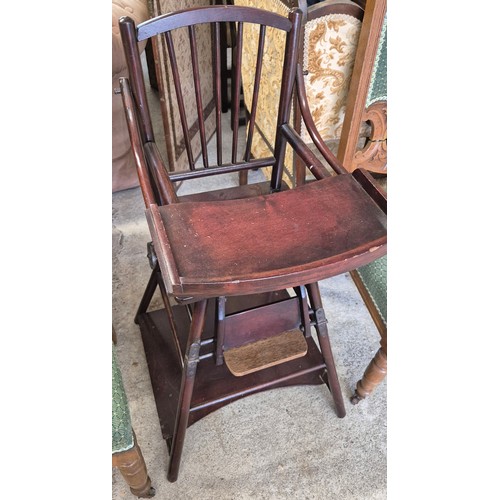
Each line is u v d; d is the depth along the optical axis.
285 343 0.78
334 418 1.04
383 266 0.90
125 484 0.93
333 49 1.09
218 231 0.60
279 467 0.96
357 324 1.24
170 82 1.43
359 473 0.95
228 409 1.05
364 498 0.92
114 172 1.57
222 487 0.93
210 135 1.91
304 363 1.00
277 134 0.89
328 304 1.30
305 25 0.98
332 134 1.31
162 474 0.94
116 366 0.68
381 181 1.42
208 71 1.77
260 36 0.75
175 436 0.83
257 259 0.57
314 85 1.15
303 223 0.63
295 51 0.78
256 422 1.03
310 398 1.08
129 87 0.76
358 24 1.07
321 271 0.56
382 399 1.08
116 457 0.68
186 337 1.12
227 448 0.98
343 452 0.98
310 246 0.59
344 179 0.71
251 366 0.74
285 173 1.40
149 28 0.67
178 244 0.58
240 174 1.55
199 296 0.55
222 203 0.65
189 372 0.73
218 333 0.74
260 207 0.65
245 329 0.76
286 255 0.58
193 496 0.91
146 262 1.40
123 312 1.25
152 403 1.06
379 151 1.27
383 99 1.14
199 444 0.99
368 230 0.62
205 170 0.88
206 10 0.69
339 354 1.17
